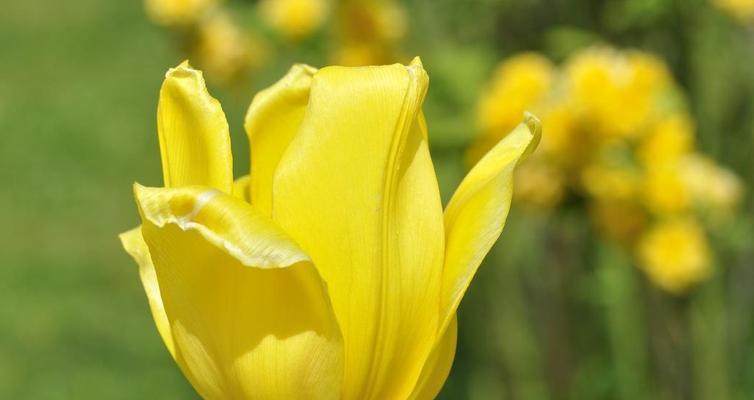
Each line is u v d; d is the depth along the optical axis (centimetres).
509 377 119
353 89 48
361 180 48
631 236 88
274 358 48
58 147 234
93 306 184
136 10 282
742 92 99
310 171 48
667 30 97
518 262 115
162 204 48
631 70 84
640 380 110
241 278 48
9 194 220
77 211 213
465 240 49
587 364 116
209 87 126
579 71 84
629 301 106
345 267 48
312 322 48
